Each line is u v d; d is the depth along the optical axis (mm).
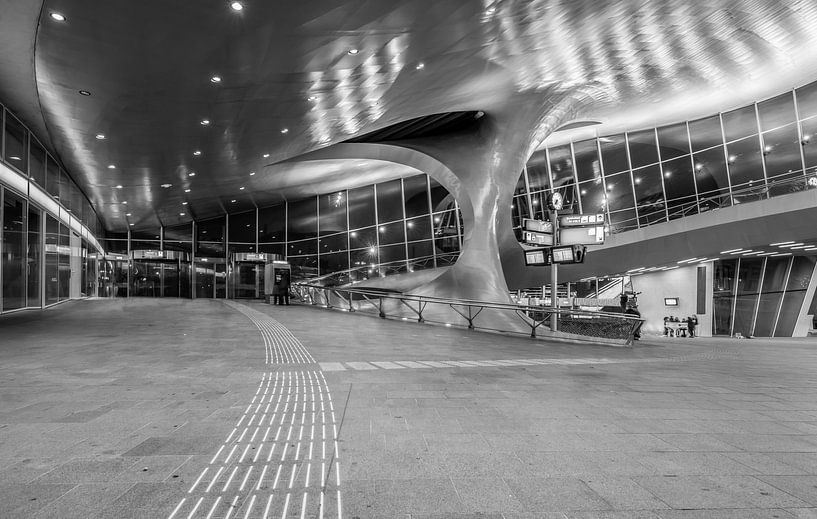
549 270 23750
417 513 2277
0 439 3295
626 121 22500
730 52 15023
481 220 17594
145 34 8477
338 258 31062
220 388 4988
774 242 18609
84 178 21156
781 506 2426
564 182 25578
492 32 10305
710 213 19906
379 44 9867
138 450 3096
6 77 10773
